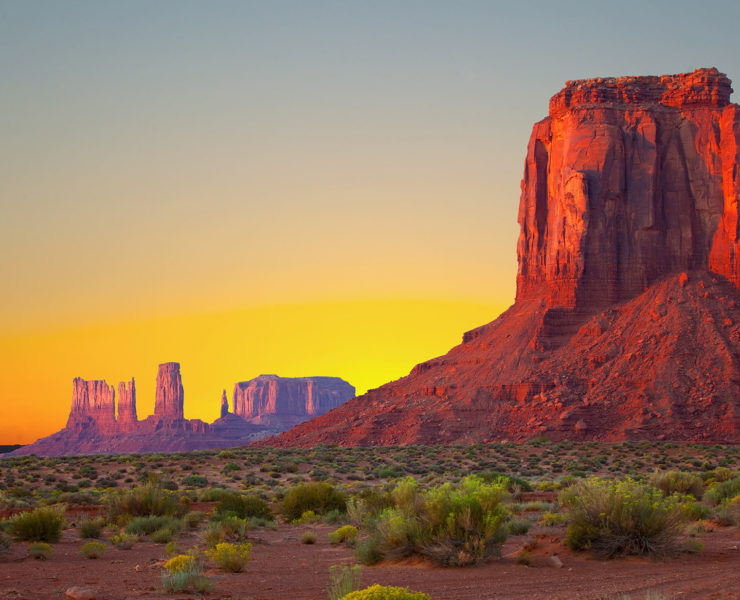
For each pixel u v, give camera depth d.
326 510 37.31
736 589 16.62
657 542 21.00
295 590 18.34
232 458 85.56
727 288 136.00
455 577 18.98
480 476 55.62
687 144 145.12
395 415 129.00
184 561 21.38
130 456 95.50
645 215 141.38
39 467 76.75
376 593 12.84
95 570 21.67
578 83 156.50
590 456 91.56
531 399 123.88
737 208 138.25
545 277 154.75
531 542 22.89
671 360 121.31
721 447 98.94
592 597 16.17
